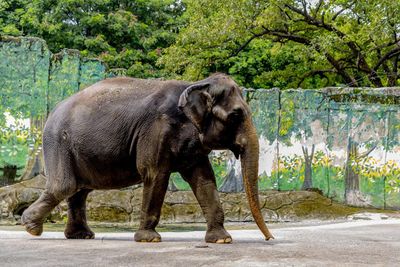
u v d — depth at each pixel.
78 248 6.32
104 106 7.55
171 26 26.55
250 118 6.95
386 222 11.22
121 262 5.24
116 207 12.43
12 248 6.34
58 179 7.67
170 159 7.21
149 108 7.30
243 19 19.45
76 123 7.62
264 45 24.14
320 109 14.33
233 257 5.58
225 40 20.44
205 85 6.98
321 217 13.22
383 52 21.70
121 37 25.25
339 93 14.34
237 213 13.11
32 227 7.70
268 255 5.75
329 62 22.08
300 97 14.28
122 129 7.41
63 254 5.79
